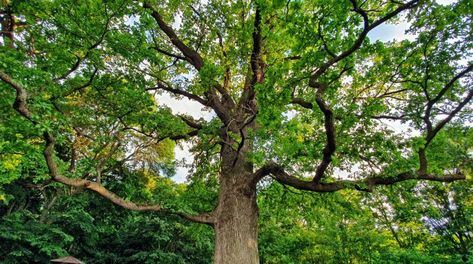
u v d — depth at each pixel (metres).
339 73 7.03
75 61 7.66
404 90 8.52
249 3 10.44
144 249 17.17
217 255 7.96
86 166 10.49
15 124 6.81
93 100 9.12
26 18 7.69
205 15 10.91
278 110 6.43
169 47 11.51
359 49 6.69
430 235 14.82
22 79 6.57
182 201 9.58
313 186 7.73
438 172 7.56
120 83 8.87
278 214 12.15
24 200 16.20
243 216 8.27
